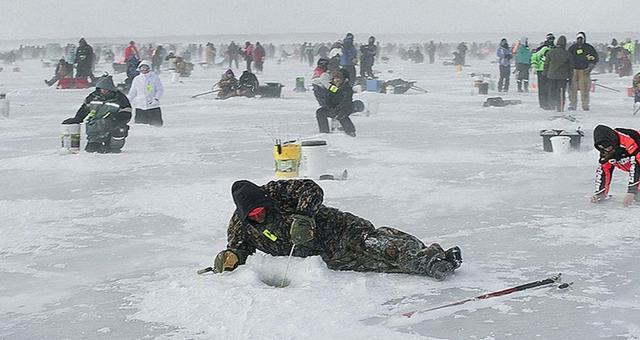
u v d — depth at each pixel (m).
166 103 25.80
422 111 21.77
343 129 16.22
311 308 5.18
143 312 5.36
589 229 7.52
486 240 7.21
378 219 8.20
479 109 22.20
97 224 8.25
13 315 5.47
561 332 4.81
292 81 38.88
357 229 5.95
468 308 5.24
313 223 5.81
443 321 5.02
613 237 7.19
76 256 7.01
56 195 9.93
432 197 9.33
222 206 8.91
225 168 11.88
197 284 5.79
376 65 64.12
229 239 6.09
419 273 5.88
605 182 8.74
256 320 5.01
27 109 23.97
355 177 10.70
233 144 14.88
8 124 19.47
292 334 4.78
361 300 5.34
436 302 5.35
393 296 5.48
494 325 4.94
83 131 17.39
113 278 6.29
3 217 8.62
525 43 29.34
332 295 5.42
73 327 5.18
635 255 6.59
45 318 5.38
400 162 12.22
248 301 5.33
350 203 9.03
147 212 8.77
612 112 20.66
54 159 12.86
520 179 10.55
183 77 44.06
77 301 5.72
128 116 13.77
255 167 11.92
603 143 8.50
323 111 16.28
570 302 5.37
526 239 7.21
